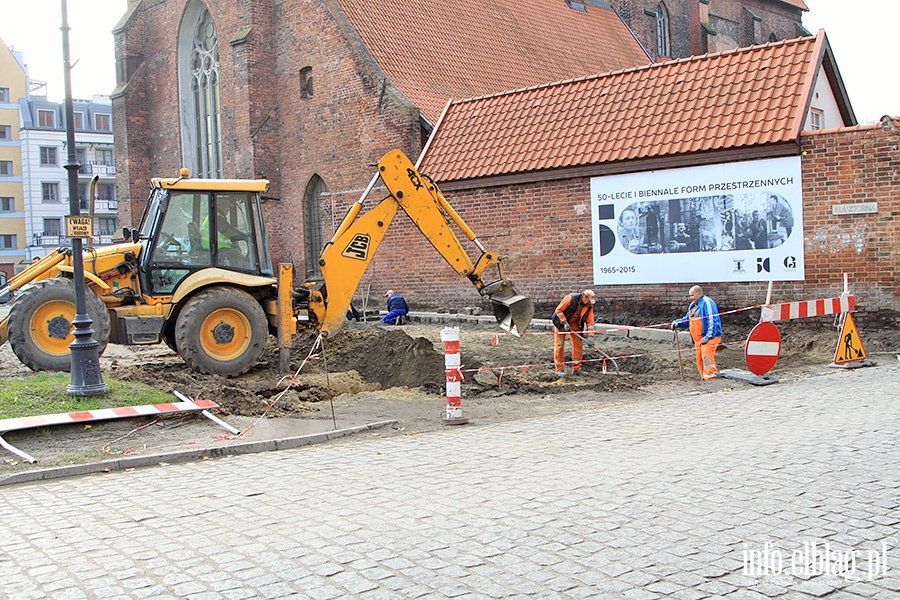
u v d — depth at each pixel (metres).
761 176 18.00
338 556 5.77
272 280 14.17
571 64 38.62
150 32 40.34
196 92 38.91
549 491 7.35
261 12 33.66
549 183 21.19
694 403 11.92
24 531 6.60
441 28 34.38
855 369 14.46
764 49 19.89
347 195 31.09
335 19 31.11
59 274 13.86
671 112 19.94
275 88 34.00
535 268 21.56
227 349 13.57
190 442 9.80
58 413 10.43
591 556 5.67
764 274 18.11
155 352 18.17
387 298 24.53
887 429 9.42
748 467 7.96
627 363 16.17
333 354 14.98
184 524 6.68
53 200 74.88
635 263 19.89
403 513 6.80
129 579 5.43
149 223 14.23
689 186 18.95
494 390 13.48
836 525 6.21
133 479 8.41
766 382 13.34
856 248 17.03
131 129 40.53
